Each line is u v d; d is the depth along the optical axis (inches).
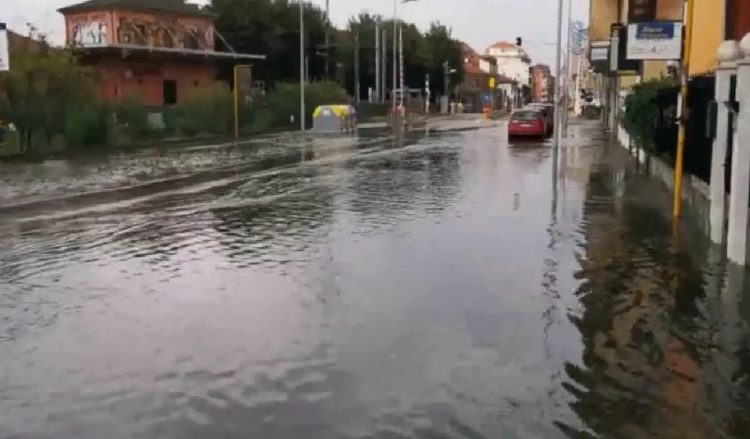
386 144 1353.3
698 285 333.1
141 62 1968.5
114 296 334.3
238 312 305.3
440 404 214.8
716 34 736.3
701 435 194.4
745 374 234.2
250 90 2046.0
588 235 450.6
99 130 1397.6
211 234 479.8
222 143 1480.1
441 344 263.9
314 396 221.8
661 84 772.0
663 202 578.9
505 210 550.6
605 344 261.7
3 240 473.4
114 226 520.4
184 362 251.1
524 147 1216.2
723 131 404.5
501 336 271.4
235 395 223.6
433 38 3949.3
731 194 371.2
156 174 885.2
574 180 732.7
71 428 203.9
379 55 3095.5
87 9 1991.9
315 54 2837.1
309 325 287.0
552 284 339.9
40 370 246.2
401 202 600.7
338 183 743.7
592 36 1612.9
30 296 336.8
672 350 255.3
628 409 210.2
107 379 237.6
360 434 197.0
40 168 979.3
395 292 330.0
